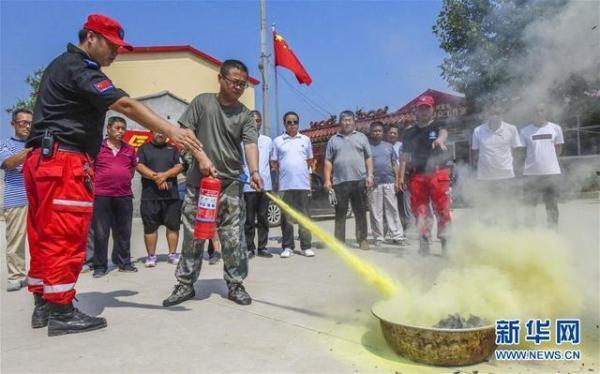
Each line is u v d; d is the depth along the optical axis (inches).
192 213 153.7
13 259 183.2
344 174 255.0
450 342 99.2
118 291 175.3
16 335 127.3
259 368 103.1
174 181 231.6
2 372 102.7
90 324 128.9
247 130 155.8
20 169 181.3
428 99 224.4
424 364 103.5
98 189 203.8
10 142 179.2
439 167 219.5
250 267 215.2
